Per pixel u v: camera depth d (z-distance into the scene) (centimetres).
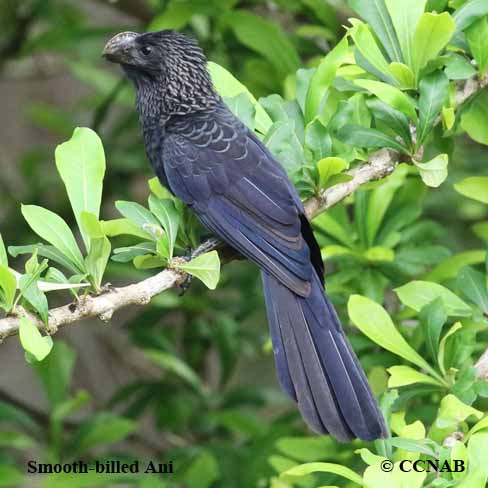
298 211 933
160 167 1040
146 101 1056
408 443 749
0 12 1606
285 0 1284
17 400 1370
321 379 862
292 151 959
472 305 965
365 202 1076
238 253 987
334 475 973
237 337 1416
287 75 1215
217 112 1018
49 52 1688
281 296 906
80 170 864
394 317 1066
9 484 1216
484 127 1010
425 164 920
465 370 857
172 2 1223
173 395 1373
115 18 1905
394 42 966
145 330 1387
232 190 957
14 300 776
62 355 1273
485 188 983
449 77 938
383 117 927
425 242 1139
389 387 873
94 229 793
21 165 1638
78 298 791
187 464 1264
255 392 1384
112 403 1390
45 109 1650
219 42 1362
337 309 1093
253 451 1229
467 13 940
